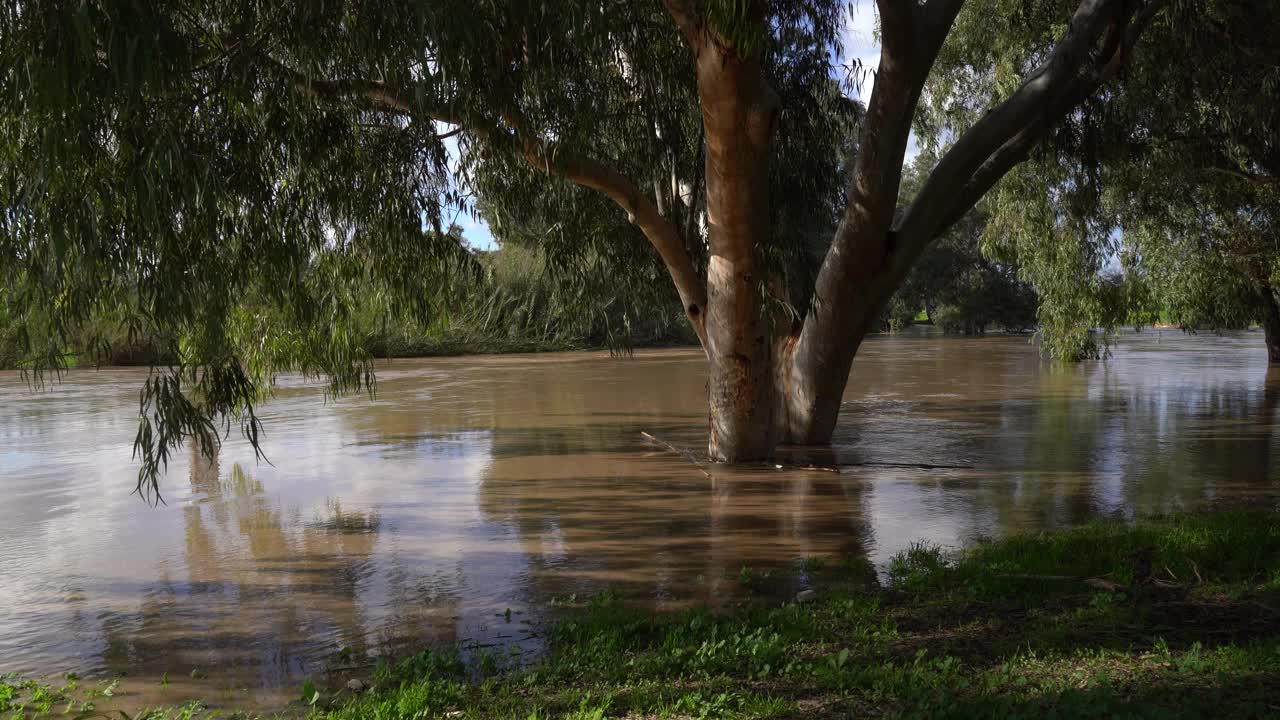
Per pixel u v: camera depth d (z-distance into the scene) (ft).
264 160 26.89
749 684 15.78
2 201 21.50
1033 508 31.68
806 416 47.03
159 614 21.63
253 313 34.47
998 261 74.49
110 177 21.39
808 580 23.39
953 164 40.32
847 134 49.39
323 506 34.55
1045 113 39.70
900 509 32.22
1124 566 22.11
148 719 15.24
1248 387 78.69
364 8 22.71
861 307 43.93
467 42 23.31
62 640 19.86
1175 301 77.92
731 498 35.04
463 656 18.25
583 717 14.23
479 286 36.06
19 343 22.71
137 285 21.98
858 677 15.62
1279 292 91.86
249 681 17.28
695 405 72.28
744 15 30.37
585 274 44.37
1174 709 13.60
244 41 23.11
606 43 31.17
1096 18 38.88
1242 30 44.39
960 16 62.49
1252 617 18.19
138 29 18.76
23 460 46.91
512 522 31.40
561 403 74.08
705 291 43.75
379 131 30.50
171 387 23.15
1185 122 55.83
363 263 32.45
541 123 31.81
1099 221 65.77
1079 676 15.31
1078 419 58.49
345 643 19.36
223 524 31.73
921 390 80.43
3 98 18.97
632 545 27.81
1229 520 26.35
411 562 26.20
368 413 67.00
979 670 15.99
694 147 43.65
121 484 39.75
